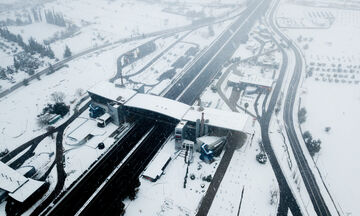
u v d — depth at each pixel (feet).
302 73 533.14
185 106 369.91
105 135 356.18
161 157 314.14
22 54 573.74
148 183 290.97
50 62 547.90
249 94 456.86
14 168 307.37
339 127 394.52
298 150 349.20
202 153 321.11
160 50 602.03
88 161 317.42
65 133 361.30
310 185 300.81
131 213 261.03
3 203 272.10
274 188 290.56
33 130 366.43
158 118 369.91
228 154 330.95
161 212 262.47
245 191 286.66
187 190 284.61
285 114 416.05
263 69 523.70
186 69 529.04
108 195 277.85
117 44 627.87
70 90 454.40
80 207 266.16
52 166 310.86
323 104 444.14
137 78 492.13
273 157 332.19
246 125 342.03
